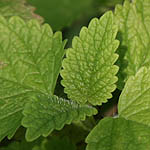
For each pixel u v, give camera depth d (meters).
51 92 0.29
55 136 0.32
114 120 0.27
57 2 0.36
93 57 0.28
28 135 0.25
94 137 0.26
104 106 0.31
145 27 0.31
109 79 0.28
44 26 0.29
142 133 0.26
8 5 0.37
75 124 0.32
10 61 0.29
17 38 0.29
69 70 0.28
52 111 0.27
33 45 0.29
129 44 0.30
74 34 0.36
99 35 0.28
